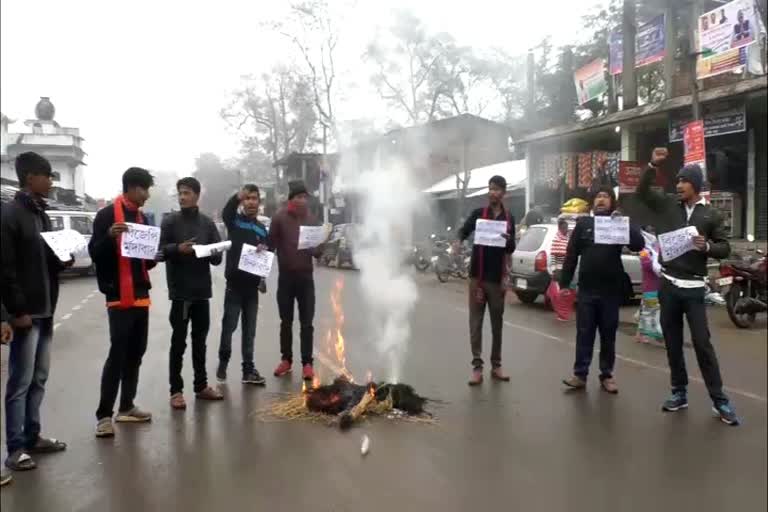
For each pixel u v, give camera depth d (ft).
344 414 16.01
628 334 29.91
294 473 13.11
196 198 17.60
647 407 18.13
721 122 41.78
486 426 16.24
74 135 93.25
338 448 14.52
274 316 35.47
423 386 20.16
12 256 12.59
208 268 17.85
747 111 44.04
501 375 21.15
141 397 18.67
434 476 13.08
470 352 25.57
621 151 50.44
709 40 37.45
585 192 53.16
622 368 23.03
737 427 16.51
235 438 15.11
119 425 16.06
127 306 15.14
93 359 24.50
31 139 91.20
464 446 14.82
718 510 11.91
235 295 20.07
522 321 33.83
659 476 13.38
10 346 13.26
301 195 20.83
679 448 14.98
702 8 36.01
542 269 36.96
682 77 42.09
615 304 19.61
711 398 17.43
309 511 11.46
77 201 88.17
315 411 16.97
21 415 13.32
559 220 37.55
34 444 14.10
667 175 48.70
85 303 42.91
